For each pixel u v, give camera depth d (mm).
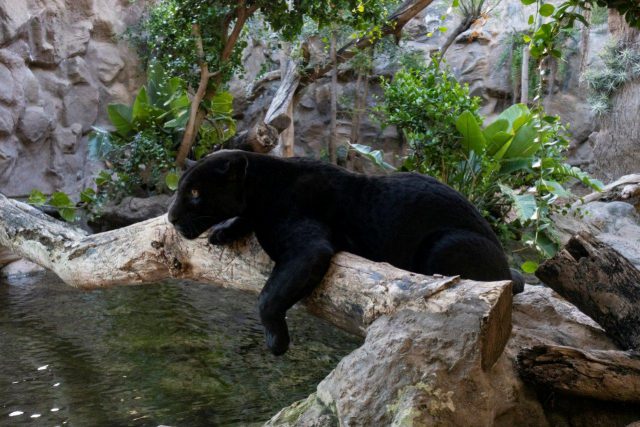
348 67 15758
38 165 12820
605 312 3557
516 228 8680
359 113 15289
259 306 3104
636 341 3451
